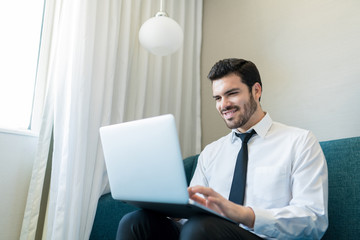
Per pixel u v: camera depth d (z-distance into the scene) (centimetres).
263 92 167
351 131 130
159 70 178
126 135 79
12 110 135
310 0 155
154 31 140
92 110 142
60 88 133
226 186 109
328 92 140
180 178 68
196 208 71
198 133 196
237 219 76
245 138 109
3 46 133
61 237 120
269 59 168
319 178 89
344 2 141
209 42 207
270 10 173
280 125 111
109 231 134
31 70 143
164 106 181
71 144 129
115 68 157
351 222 98
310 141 98
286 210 80
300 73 153
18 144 127
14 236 123
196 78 203
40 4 148
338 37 141
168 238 92
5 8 134
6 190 121
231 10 196
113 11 155
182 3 198
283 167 97
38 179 126
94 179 140
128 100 164
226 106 107
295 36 158
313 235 81
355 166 104
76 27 137
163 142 71
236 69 108
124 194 82
